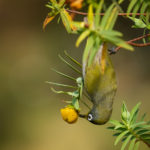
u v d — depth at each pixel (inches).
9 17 763.4
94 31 89.0
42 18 754.8
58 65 674.8
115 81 124.3
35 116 581.9
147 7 103.7
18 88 634.8
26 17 762.2
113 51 123.5
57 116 577.0
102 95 125.0
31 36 747.4
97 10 89.7
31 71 673.6
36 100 615.5
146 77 637.9
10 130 550.6
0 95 604.4
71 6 92.6
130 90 621.6
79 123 536.4
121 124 122.6
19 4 762.2
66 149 510.9
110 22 90.0
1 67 679.7
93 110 130.5
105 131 498.6
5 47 741.3
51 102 612.7
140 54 655.1
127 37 624.1
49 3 117.0
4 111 578.2
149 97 596.4
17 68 684.1
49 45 711.7
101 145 484.1
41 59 698.2
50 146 523.8
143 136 120.3
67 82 644.1
